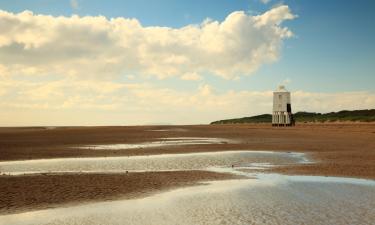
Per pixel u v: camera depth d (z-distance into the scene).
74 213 16.38
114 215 16.14
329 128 97.81
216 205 17.72
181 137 67.69
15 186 21.70
